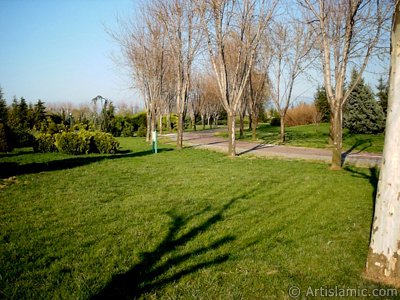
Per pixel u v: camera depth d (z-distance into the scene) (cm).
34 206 778
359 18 1288
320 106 5528
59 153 2033
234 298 388
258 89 3042
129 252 518
